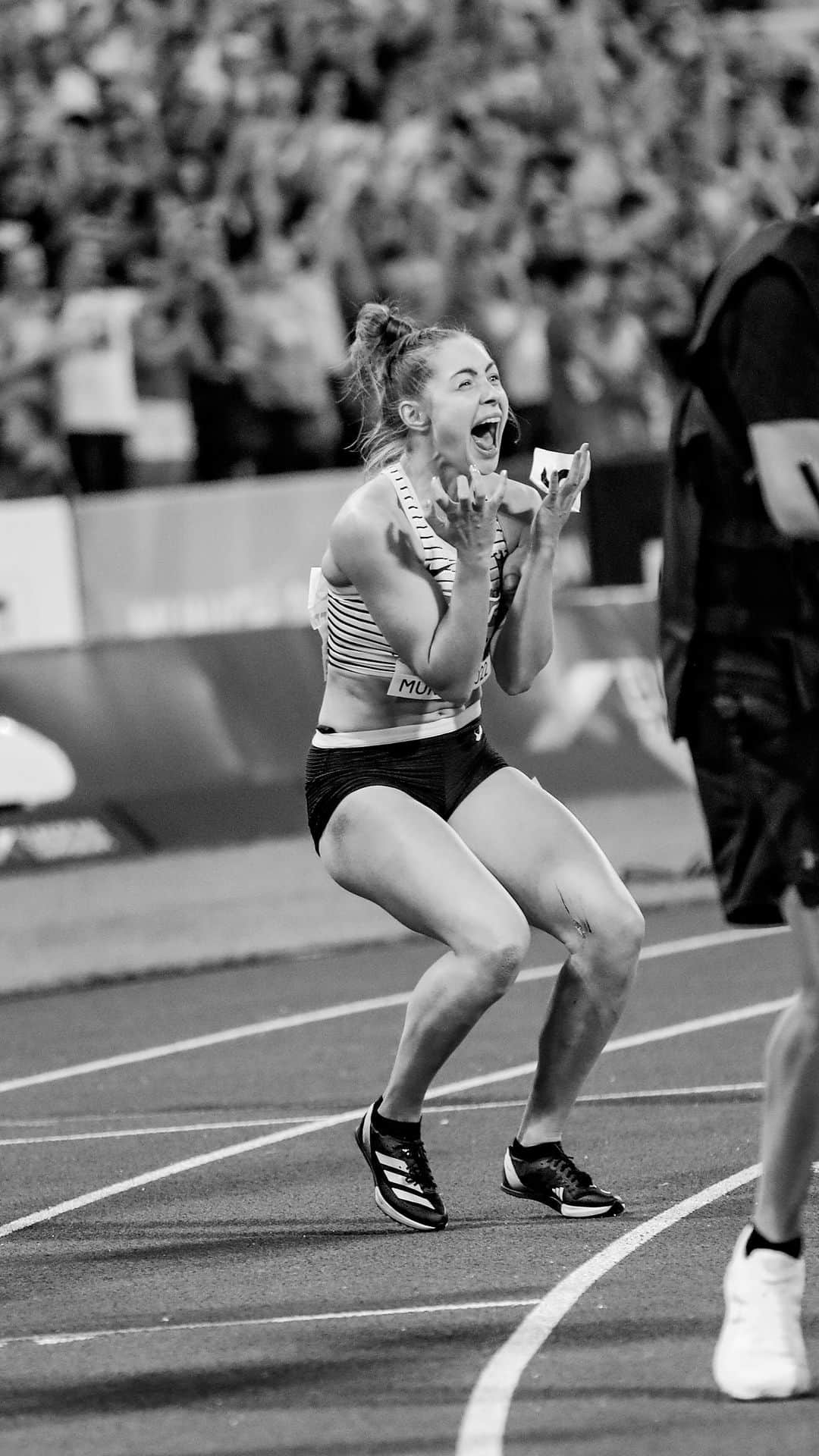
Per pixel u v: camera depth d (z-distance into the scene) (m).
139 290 44.09
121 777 33.44
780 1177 10.55
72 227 43.72
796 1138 10.47
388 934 33.78
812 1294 12.48
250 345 44.56
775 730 10.56
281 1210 16.34
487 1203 16.20
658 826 36.81
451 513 14.17
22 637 38.47
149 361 43.31
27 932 31.31
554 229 52.06
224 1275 14.23
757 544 10.69
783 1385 10.54
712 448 10.78
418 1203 15.31
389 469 15.40
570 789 36.22
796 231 10.34
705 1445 9.92
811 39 66.50
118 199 44.44
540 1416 10.60
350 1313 12.95
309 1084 22.17
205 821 33.75
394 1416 10.76
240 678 34.91
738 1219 14.97
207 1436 10.58
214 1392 11.38
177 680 34.34
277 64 50.06
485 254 50.06
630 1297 12.95
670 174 57.06
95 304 42.81
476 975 14.73
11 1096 22.66
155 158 45.28
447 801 15.62
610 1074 21.62
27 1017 28.31
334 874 15.64
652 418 51.88
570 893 15.11
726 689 10.73
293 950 32.88
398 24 52.03
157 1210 16.61
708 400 10.80
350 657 15.45
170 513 39.47
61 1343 12.64
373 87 51.47
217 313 44.34
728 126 59.72
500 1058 22.98
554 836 15.37
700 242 56.06
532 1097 15.69
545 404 48.88
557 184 53.25
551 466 15.60
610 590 42.12
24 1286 14.21
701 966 28.83
